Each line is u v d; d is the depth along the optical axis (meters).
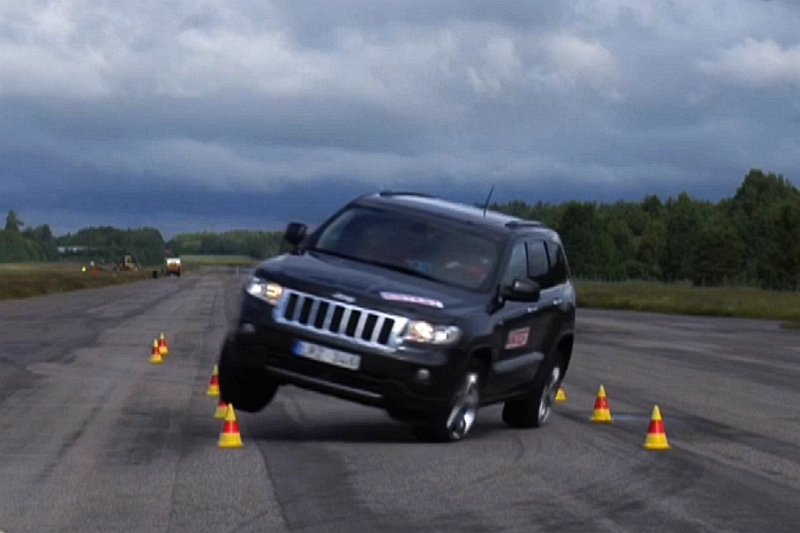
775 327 49.25
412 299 14.31
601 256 158.38
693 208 168.00
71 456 13.08
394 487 11.62
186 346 29.47
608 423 17.36
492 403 15.57
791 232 129.25
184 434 14.77
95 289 84.81
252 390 15.26
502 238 15.99
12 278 97.50
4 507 10.48
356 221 15.96
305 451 13.62
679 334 42.06
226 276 150.50
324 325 14.13
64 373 22.30
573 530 10.05
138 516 10.16
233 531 9.67
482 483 12.02
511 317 15.52
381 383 14.01
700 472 13.17
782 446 15.46
